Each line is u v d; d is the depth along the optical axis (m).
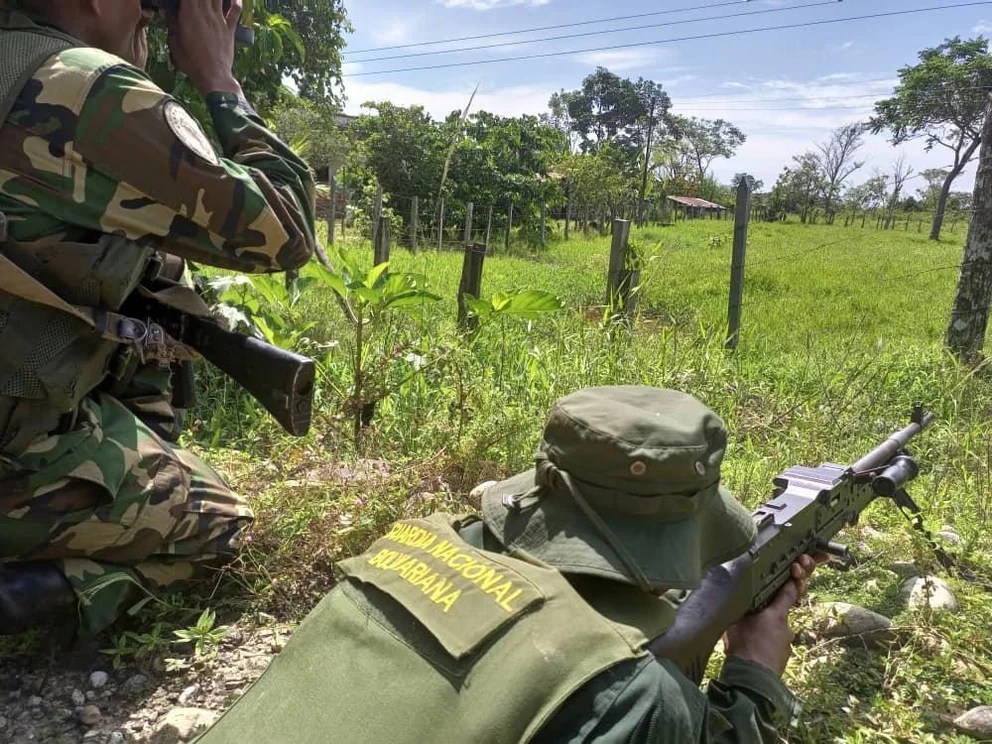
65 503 2.18
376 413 3.97
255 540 2.78
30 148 1.93
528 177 29.06
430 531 1.49
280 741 1.26
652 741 1.16
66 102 1.92
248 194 2.11
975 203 7.17
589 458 1.36
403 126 25.80
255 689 1.39
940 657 2.54
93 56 1.97
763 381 5.64
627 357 5.22
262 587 2.70
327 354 4.36
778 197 64.00
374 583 1.40
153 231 2.07
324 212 19.83
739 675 1.68
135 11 2.24
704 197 64.75
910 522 3.13
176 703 2.26
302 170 2.40
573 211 43.19
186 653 2.45
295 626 2.59
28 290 1.95
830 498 2.27
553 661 1.19
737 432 4.52
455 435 3.65
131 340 2.19
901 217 60.09
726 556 1.58
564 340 5.40
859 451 4.35
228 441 3.90
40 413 2.08
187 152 2.01
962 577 3.13
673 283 14.54
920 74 42.38
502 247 24.25
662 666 1.26
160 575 2.53
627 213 41.69
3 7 2.07
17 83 1.93
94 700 2.26
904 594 2.92
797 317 11.48
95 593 2.29
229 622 2.61
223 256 2.18
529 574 1.32
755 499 3.59
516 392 4.44
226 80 2.40
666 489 1.34
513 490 1.56
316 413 3.74
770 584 1.86
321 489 3.02
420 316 5.09
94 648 2.45
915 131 44.62
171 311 2.36
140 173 1.98
